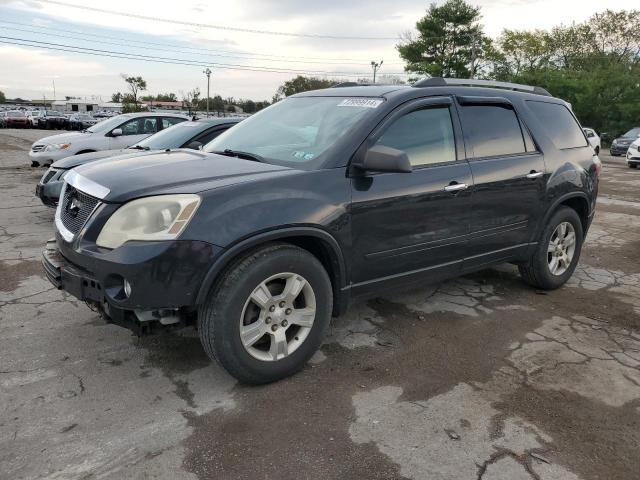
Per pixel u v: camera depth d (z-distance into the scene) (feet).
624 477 8.02
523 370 11.20
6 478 7.64
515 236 14.47
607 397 10.22
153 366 10.93
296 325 10.56
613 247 22.56
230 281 9.39
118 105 306.96
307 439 8.73
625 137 78.43
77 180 10.64
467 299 15.37
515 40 161.27
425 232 12.10
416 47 151.02
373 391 10.23
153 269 8.76
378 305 14.67
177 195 9.19
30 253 18.78
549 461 8.32
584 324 13.79
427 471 8.03
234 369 9.77
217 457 8.24
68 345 11.73
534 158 14.67
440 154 12.52
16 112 151.74
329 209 10.34
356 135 11.12
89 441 8.52
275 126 13.05
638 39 155.22
